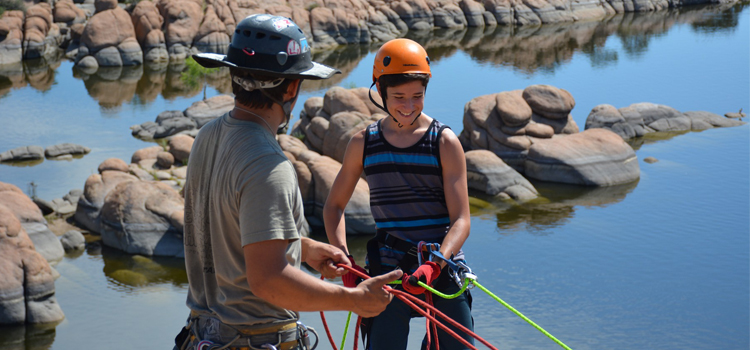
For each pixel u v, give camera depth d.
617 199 19.73
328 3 45.28
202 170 2.79
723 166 22.44
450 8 50.78
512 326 12.96
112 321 12.45
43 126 26.30
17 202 15.44
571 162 20.97
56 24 40.94
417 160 3.53
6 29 38.22
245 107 2.72
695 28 52.12
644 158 23.27
